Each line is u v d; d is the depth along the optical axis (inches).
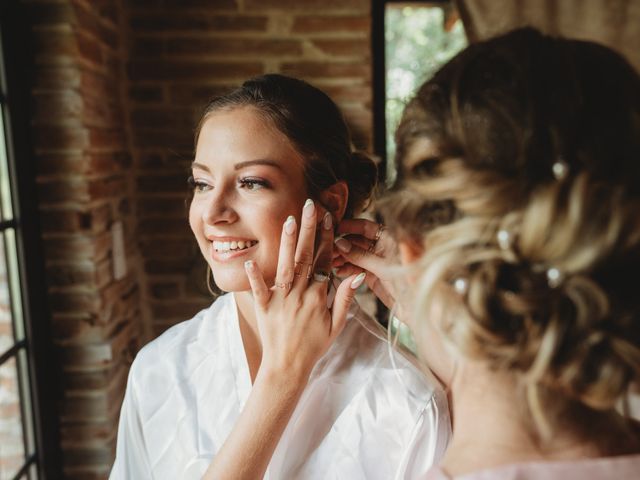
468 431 18.3
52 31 52.7
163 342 34.5
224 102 28.5
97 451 59.0
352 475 29.5
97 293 56.7
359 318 32.4
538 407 16.1
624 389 15.7
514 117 15.9
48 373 56.8
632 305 15.4
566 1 64.7
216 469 25.1
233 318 32.6
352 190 33.0
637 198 15.0
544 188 15.3
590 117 15.6
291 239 25.9
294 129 28.3
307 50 69.2
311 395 30.7
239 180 28.0
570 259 14.9
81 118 54.1
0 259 49.9
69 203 55.2
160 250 72.4
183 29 68.8
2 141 50.6
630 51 64.7
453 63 18.2
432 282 16.7
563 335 15.2
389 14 75.1
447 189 16.5
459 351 16.8
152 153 70.8
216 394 31.8
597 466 16.1
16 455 52.2
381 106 73.4
